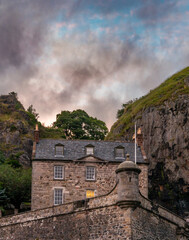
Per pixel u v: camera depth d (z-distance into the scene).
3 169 64.88
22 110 102.94
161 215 37.47
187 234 39.59
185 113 64.56
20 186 61.38
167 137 65.44
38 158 50.25
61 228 37.50
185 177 61.56
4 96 112.56
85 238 35.59
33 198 48.84
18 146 87.69
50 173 49.88
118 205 34.03
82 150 52.75
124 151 52.94
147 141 68.12
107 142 54.69
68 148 52.59
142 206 35.28
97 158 51.25
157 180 65.00
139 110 75.94
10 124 92.94
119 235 33.62
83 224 36.12
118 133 78.94
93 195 49.81
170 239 37.75
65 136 103.31
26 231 39.75
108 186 50.31
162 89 75.94
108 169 51.00
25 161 84.81
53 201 48.97
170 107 66.69
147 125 69.06
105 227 34.66
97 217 35.38
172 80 86.00
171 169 63.22
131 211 33.66
